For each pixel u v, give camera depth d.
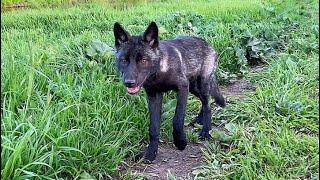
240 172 1.36
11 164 1.20
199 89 1.74
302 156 1.45
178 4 4.23
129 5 4.41
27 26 3.48
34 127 1.32
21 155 1.26
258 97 1.94
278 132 1.58
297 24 3.09
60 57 2.02
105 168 1.40
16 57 1.97
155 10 3.89
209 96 1.75
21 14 3.89
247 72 2.38
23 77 1.72
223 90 2.21
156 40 1.47
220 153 1.52
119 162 1.47
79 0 4.63
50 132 1.39
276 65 2.29
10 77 1.67
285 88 1.95
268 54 2.59
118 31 1.48
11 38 2.60
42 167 1.31
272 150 1.43
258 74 2.27
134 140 1.61
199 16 3.17
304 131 1.64
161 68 1.49
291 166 1.40
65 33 3.11
